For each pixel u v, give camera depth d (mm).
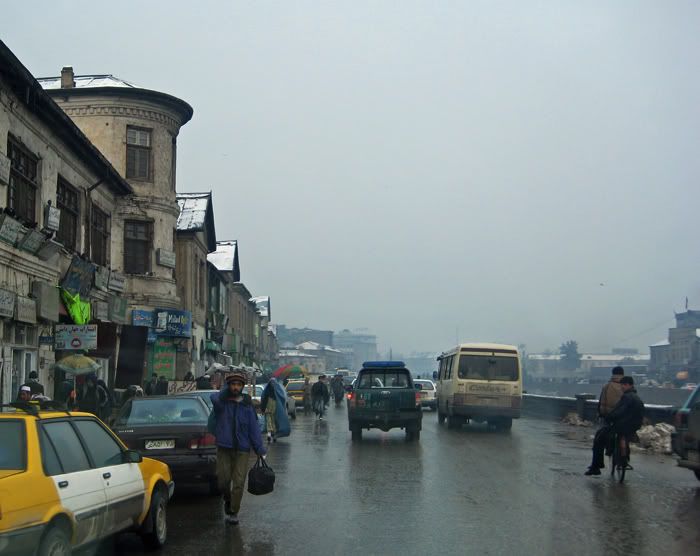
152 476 8508
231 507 9688
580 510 10664
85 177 24062
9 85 17406
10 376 17734
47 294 19422
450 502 11328
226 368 32188
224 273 49594
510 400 25703
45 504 6129
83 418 7574
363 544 8578
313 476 14234
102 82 32250
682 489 12742
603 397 14289
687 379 90250
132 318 30750
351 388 24281
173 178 33312
